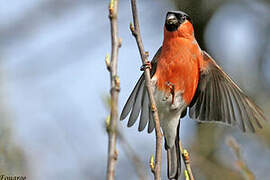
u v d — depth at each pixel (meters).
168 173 9.68
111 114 5.15
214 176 13.26
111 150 4.99
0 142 6.16
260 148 13.26
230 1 16.50
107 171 4.91
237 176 12.87
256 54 16.38
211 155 13.92
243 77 15.81
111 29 5.79
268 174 13.00
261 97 15.20
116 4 5.86
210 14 16.48
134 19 6.73
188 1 16.36
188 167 6.57
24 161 6.31
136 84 9.66
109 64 5.61
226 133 14.02
